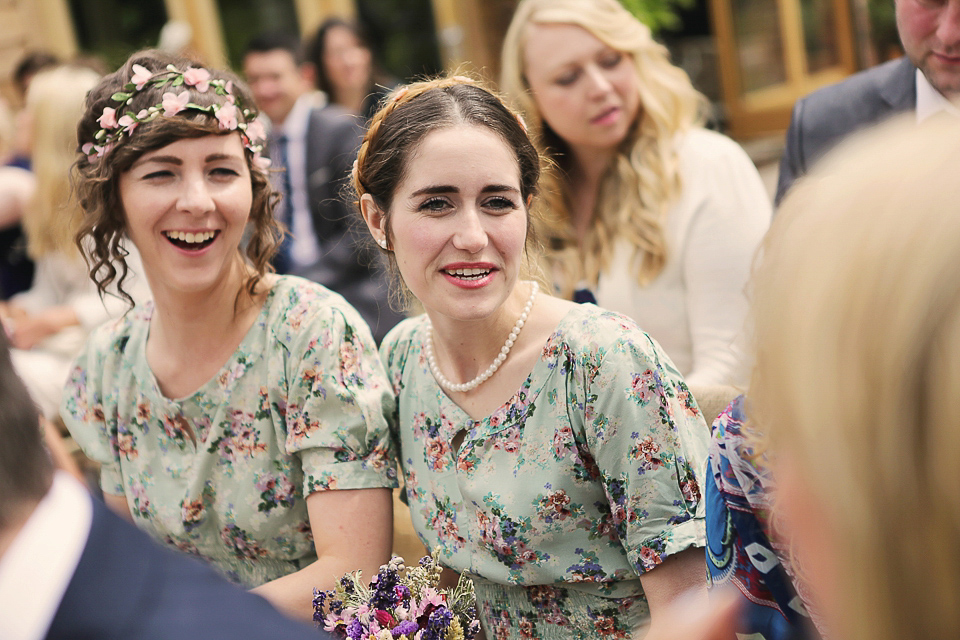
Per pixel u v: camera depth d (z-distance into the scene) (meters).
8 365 0.86
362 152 1.66
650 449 1.48
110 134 1.73
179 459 1.88
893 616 0.58
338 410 1.74
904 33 2.04
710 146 2.58
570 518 1.56
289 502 1.83
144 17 6.84
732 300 2.49
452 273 1.54
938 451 0.54
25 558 0.79
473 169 1.51
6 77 6.38
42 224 3.60
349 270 3.85
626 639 1.59
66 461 2.11
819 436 0.59
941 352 0.54
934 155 0.60
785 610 1.21
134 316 1.97
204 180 1.73
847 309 0.58
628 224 2.55
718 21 9.39
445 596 1.50
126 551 0.83
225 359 1.83
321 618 1.49
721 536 1.25
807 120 2.43
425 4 8.41
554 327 1.61
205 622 0.79
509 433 1.59
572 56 2.55
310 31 7.69
